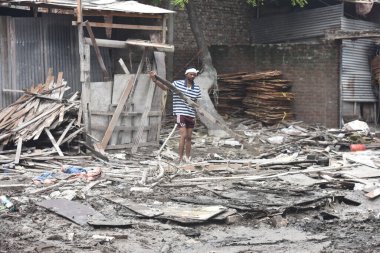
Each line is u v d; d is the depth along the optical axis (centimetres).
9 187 829
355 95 1664
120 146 1180
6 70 1223
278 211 704
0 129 1090
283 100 1658
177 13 1788
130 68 1360
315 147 1280
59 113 1112
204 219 662
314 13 1759
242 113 1733
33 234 616
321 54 1628
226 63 1809
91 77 1312
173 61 1789
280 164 1031
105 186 853
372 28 1795
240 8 1950
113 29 1457
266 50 1731
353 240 615
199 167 1016
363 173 950
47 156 1036
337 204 788
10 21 1220
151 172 953
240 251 572
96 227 643
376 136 1466
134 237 612
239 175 952
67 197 774
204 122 1459
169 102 1639
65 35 1286
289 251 574
